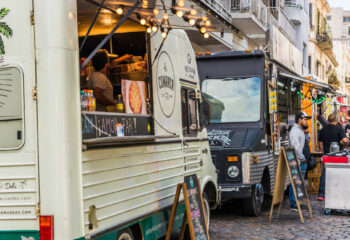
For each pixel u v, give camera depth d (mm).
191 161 7148
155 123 6090
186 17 6020
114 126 5176
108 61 6227
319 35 43688
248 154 9539
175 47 6949
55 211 4301
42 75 4367
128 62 6332
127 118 5453
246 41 23672
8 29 4457
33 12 4406
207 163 7840
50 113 4336
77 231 4402
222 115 10492
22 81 4414
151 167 5883
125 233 5320
